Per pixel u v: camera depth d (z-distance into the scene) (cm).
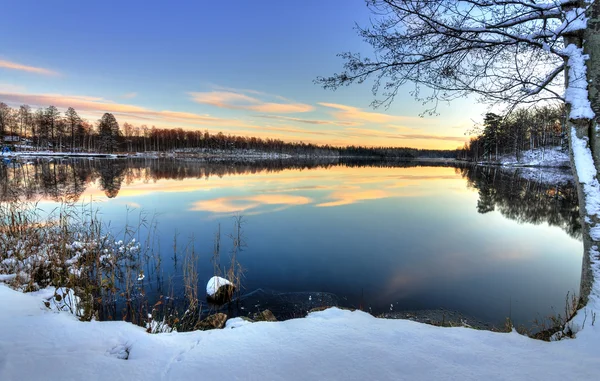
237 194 2255
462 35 380
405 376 209
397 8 362
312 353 243
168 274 785
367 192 2506
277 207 1781
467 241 1163
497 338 274
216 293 659
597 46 321
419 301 683
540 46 343
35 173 2902
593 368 214
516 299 690
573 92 336
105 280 520
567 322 317
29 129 6762
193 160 8138
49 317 293
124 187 2431
